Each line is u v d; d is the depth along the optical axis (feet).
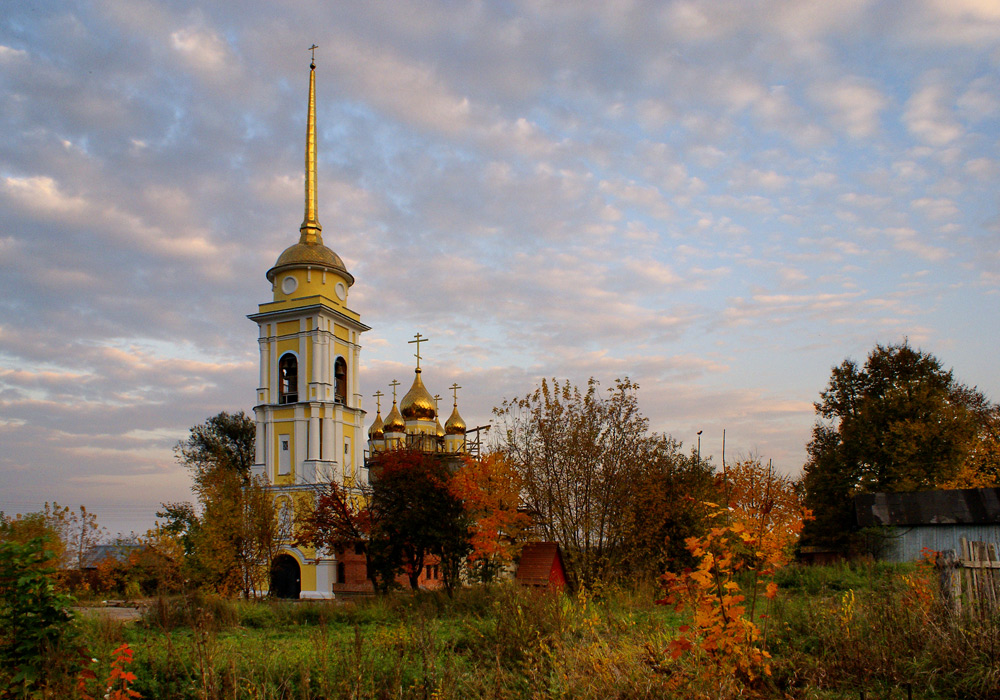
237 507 105.19
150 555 93.56
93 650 34.60
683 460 108.47
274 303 150.20
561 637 35.35
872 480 140.67
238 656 35.47
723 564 27.40
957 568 36.73
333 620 62.34
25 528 55.83
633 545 86.99
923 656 29.94
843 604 35.91
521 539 93.04
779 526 27.84
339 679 31.07
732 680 25.99
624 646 31.19
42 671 27.32
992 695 26.94
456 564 87.45
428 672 29.22
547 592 44.80
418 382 209.36
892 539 110.83
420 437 192.13
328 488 126.31
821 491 146.41
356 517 95.91
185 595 52.21
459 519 88.28
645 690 26.48
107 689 27.91
